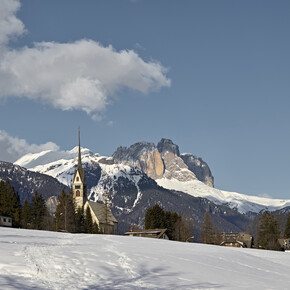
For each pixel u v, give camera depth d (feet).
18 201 556.10
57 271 134.41
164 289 128.47
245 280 156.76
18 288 112.06
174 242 278.87
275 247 556.10
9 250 158.51
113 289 122.42
